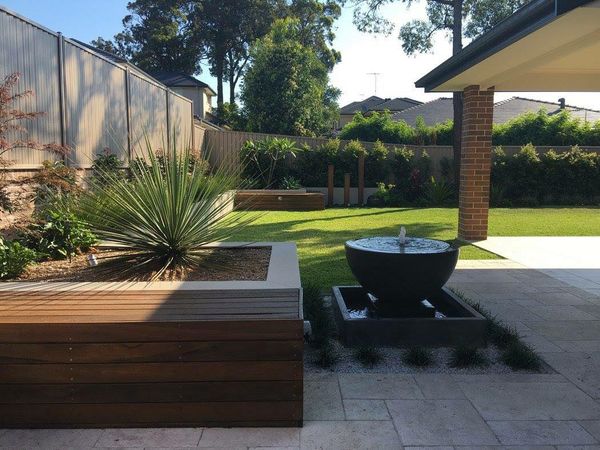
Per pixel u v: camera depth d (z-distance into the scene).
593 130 20.11
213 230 4.75
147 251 4.52
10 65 6.01
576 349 4.18
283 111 28.36
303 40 41.16
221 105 37.44
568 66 7.45
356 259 4.37
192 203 4.59
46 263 4.57
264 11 41.06
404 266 4.17
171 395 2.88
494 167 17.28
